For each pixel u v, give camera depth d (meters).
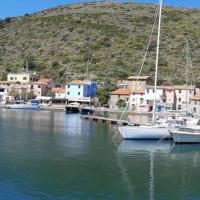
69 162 47.12
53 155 51.25
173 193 35.88
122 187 37.19
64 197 33.94
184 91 150.25
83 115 112.88
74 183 38.03
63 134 73.25
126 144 61.44
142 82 162.75
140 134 63.97
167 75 176.88
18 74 190.75
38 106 155.25
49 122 97.69
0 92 181.88
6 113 127.88
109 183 38.38
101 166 45.38
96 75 187.25
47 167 44.19
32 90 181.50
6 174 40.59
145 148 58.16
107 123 97.06
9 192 34.78
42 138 67.06
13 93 178.38
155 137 64.12
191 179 40.56
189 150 57.38
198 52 198.62
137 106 151.25
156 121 68.19
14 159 48.03
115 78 182.75
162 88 151.25
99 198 33.94
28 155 50.78
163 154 53.84
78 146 58.97
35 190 35.56
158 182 39.22
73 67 199.62
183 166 46.47
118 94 156.25
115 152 54.38
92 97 171.00
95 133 75.62
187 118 75.00
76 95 170.12
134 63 195.12
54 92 175.62
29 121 99.19
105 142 63.38
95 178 39.97
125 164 46.78
